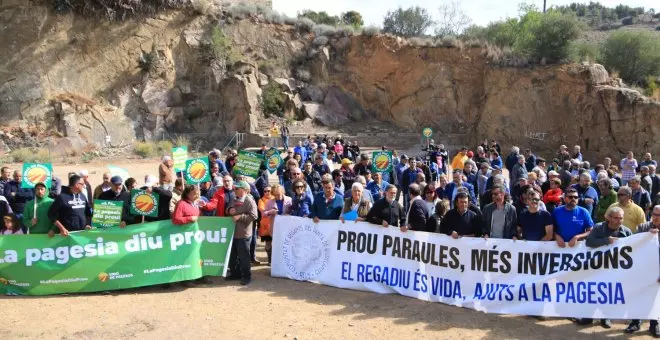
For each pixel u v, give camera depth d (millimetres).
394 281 9570
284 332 7922
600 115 29500
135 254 9812
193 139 35281
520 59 33688
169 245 9977
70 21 34375
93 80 35062
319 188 13844
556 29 33062
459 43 37094
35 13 33531
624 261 8039
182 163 12742
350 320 8391
